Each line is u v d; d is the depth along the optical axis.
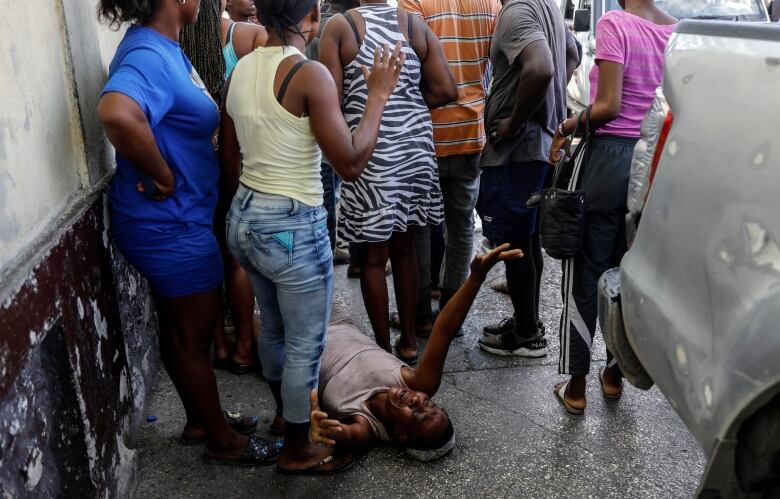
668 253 1.70
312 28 2.19
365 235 2.93
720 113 1.55
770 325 1.28
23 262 1.65
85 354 2.04
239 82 2.13
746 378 1.33
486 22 3.17
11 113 1.68
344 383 2.74
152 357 3.14
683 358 1.59
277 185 2.12
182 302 2.27
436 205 3.08
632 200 2.02
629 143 2.61
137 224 2.15
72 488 1.87
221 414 2.51
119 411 2.38
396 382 2.69
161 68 2.01
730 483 1.46
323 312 2.31
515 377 3.19
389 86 2.23
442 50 2.94
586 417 2.86
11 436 1.50
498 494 2.42
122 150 1.94
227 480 2.49
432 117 3.21
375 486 2.47
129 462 2.39
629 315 1.91
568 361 2.80
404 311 3.23
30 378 1.62
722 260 1.45
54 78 2.03
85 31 2.33
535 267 3.23
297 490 2.44
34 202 1.80
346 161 2.09
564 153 2.71
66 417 1.86
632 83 2.56
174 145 2.12
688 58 1.73
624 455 2.62
